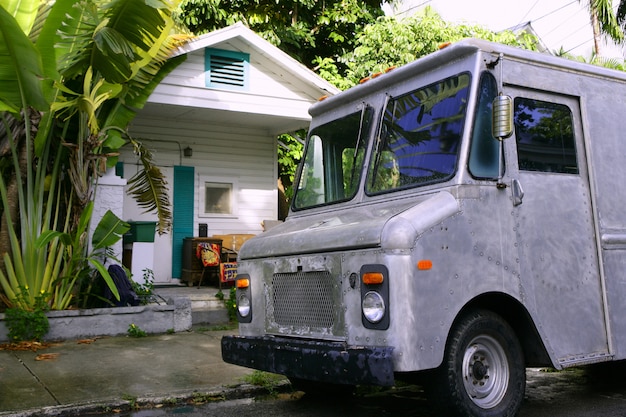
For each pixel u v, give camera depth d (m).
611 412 5.55
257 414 5.55
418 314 4.32
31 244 8.50
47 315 8.44
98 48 7.60
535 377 7.21
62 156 9.09
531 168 5.20
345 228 4.77
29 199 8.53
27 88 7.40
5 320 8.16
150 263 10.66
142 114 12.49
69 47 8.04
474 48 5.00
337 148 6.02
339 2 19.84
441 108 5.11
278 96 12.34
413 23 17.22
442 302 4.46
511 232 4.93
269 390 6.29
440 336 4.41
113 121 9.73
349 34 20.19
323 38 20.42
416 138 5.21
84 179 8.78
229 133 13.46
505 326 4.88
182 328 9.39
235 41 11.84
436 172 4.93
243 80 12.03
